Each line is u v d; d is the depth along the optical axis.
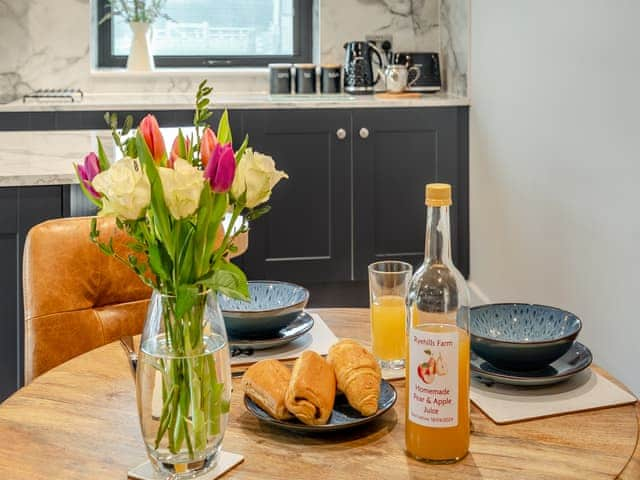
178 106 4.03
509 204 3.80
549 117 3.37
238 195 1.08
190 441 1.10
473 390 1.38
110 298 1.82
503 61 3.79
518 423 1.27
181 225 1.04
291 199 4.18
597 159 3.02
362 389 1.24
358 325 1.72
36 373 1.71
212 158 1.02
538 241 3.52
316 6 4.73
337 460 1.17
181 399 1.09
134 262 1.09
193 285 1.06
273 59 4.82
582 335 3.18
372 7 4.66
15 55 4.45
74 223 1.79
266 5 4.79
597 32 2.96
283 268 4.21
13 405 1.35
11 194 2.53
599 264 3.04
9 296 2.57
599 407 1.32
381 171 4.23
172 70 4.58
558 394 1.36
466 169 4.30
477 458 1.16
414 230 4.30
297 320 1.68
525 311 1.54
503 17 3.76
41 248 1.75
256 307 1.68
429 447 1.14
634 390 2.84
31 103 4.04
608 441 1.21
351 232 4.24
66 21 4.46
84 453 1.20
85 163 1.10
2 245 2.56
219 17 4.77
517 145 3.69
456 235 4.34
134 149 1.09
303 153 4.15
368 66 4.48
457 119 4.25
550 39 3.32
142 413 1.11
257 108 4.07
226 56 4.79
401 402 1.36
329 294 4.35
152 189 1.01
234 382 1.44
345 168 4.19
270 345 1.55
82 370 1.50
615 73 2.86
